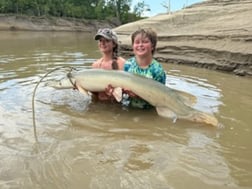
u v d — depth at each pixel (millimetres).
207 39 3342
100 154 1142
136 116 1536
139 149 1187
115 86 1549
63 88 1949
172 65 3238
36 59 3289
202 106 1714
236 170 1057
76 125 1408
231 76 2615
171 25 4961
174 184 966
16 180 978
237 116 1572
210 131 1377
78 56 3707
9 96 1795
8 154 1129
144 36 1606
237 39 2992
